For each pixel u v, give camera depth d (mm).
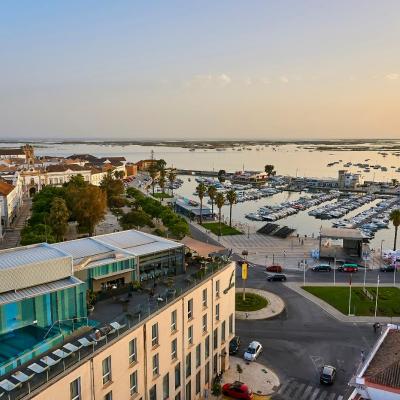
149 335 43781
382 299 88875
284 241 140875
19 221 164500
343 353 67188
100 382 36969
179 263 59688
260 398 56000
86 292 45438
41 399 30750
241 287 96250
